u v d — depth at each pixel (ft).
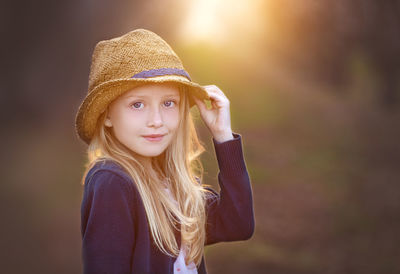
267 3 38.91
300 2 38.37
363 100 49.26
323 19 39.83
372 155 30.48
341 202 20.83
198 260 5.23
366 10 38.73
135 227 4.61
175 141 5.34
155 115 4.84
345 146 33.06
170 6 28.17
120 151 4.97
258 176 25.82
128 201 4.53
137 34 4.95
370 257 15.35
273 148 32.55
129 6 28.71
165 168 5.43
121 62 4.81
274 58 51.44
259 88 49.52
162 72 4.80
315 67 50.85
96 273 4.23
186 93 5.42
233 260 15.33
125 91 4.81
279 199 21.61
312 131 37.83
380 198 21.45
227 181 5.53
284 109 44.16
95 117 4.91
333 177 24.95
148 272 4.57
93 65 5.09
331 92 50.75
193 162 6.04
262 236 17.38
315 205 20.62
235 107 44.88
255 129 38.37
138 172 4.90
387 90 49.32
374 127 39.42
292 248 16.14
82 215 4.64
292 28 42.16
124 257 4.35
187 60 50.49
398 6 38.73
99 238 4.31
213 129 5.70
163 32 28.63
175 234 4.97
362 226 18.03
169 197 5.14
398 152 30.71
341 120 41.63
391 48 43.34
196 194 5.27
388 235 16.87
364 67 51.42
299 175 25.96
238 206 5.47
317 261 15.08
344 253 15.64
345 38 42.91
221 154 5.57
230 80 51.37
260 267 14.85
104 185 4.48
